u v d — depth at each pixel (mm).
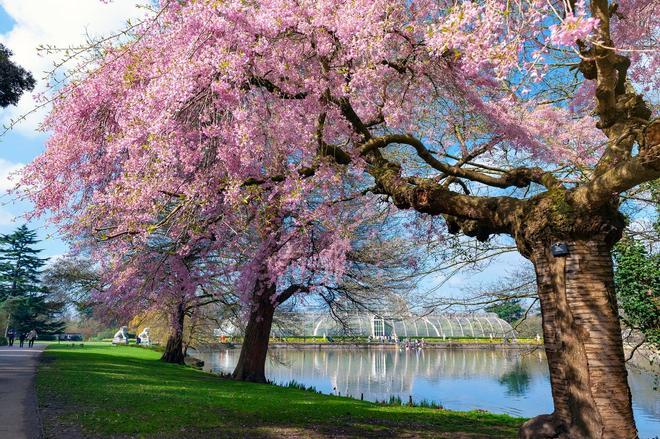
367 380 27359
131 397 10289
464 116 9492
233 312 22141
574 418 5051
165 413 8711
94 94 7402
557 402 5258
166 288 16047
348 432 8430
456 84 8195
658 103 8734
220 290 20781
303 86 7316
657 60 7461
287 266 10750
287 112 7082
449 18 5133
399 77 8609
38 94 7391
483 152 9266
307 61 7543
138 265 13547
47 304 53188
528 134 8602
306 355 51688
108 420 7688
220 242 12430
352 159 7855
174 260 13656
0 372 13812
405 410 12297
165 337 38969
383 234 14938
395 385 24938
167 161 6305
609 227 5262
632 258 8922
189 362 32906
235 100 6461
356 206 10836
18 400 9164
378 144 7812
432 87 8930
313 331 68562
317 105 7270
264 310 18328
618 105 5734
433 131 10367
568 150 9078
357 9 6418
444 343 64312
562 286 5289
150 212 6891
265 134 7227
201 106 6793
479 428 9781
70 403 9086
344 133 8047
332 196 9555
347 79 7230
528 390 22703
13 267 60906
